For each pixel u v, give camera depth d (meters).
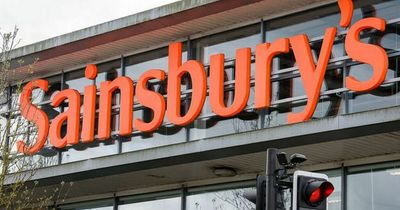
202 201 18.39
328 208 16.52
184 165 17.56
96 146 19.17
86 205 20.69
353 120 14.82
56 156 19.84
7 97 20.89
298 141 15.72
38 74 21.20
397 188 15.70
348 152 16.12
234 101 16.59
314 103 15.58
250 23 17.41
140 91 18.17
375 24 15.23
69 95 19.55
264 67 16.38
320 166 16.84
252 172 17.70
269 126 16.42
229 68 17.20
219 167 17.59
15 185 16.83
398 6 15.47
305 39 16.03
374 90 15.31
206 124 17.39
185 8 17.66
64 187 19.94
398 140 15.31
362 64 15.52
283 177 11.01
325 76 15.87
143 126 17.97
